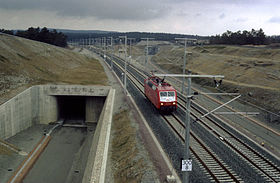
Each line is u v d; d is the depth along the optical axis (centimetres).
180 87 5216
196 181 1694
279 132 2786
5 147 3198
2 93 3881
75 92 4803
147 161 1955
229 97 4328
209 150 2156
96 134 3066
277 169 1886
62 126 4803
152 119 3053
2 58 5047
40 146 3616
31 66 5631
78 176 2888
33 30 11844
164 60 9775
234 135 2600
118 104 3944
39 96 4709
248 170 1852
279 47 8050
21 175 2766
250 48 7888
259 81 4706
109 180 1830
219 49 9112
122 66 8844
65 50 9475
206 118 3127
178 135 2519
